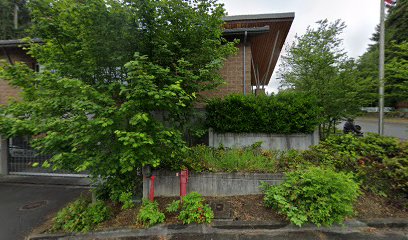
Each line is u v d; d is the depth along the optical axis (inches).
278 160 177.0
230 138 221.9
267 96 227.5
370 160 154.8
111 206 147.9
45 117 128.9
